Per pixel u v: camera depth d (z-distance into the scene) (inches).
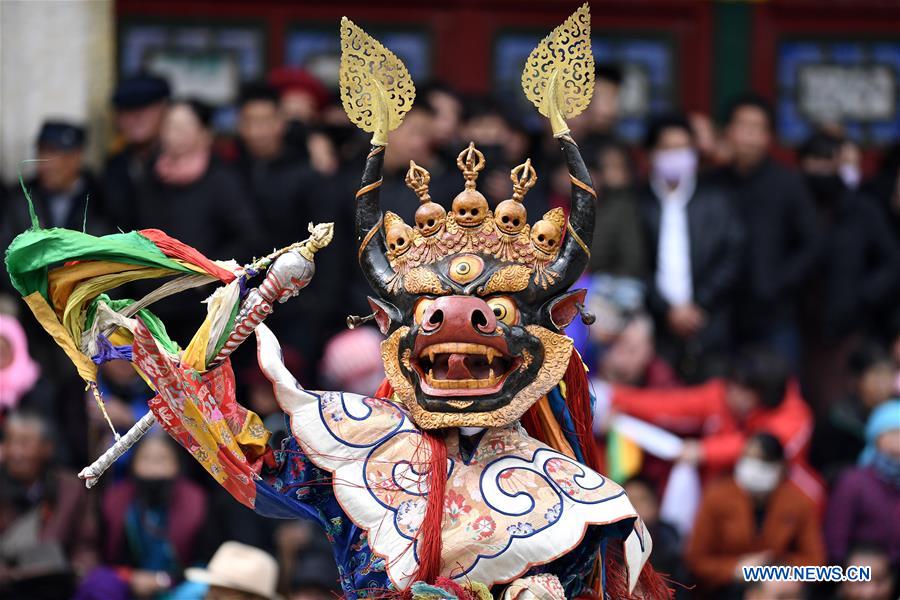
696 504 748.6
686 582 723.4
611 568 429.7
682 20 1023.6
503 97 866.8
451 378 401.4
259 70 992.2
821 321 894.4
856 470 757.9
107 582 696.4
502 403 403.5
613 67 877.8
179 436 405.7
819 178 899.4
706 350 828.6
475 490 406.9
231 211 810.2
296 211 828.0
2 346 776.9
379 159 418.0
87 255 400.2
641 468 754.8
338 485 408.8
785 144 1032.8
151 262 403.2
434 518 401.7
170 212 812.0
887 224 901.8
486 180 792.9
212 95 989.2
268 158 836.6
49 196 815.7
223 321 407.5
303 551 685.3
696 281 852.6
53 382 788.0
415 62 1011.9
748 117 881.5
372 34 1007.0
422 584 391.2
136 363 401.7
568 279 408.8
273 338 421.1
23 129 938.7
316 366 811.4
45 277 403.2
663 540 723.4
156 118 848.3
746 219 877.2
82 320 405.4
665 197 864.3
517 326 405.1
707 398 770.8
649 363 796.6
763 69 1027.9
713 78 1023.0
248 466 409.4
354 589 412.2
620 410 765.9
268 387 760.3
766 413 768.9
